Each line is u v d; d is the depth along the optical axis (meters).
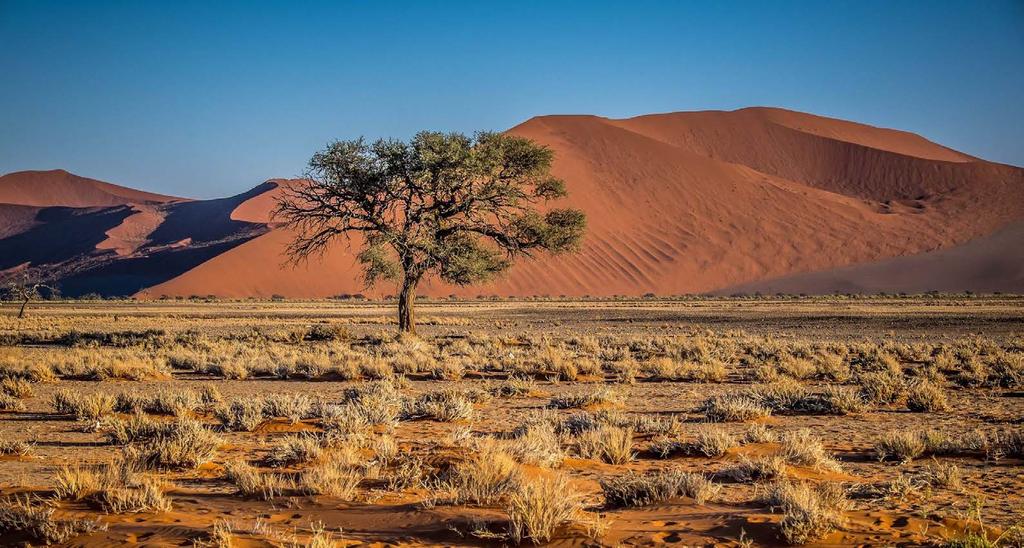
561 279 105.81
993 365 23.50
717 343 34.31
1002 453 9.88
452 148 33.84
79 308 87.88
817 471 8.83
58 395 16.30
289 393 18.91
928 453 10.32
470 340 36.88
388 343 33.84
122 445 11.65
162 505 6.82
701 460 10.02
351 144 34.28
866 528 5.77
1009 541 5.46
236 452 10.85
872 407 15.76
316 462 9.64
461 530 5.93
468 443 10.35
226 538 5.52
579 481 8.48
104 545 5.65
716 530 5.82
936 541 5.39
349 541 5.75
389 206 37.03
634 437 11.96
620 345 34.09
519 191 36.03
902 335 40.16
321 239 36.72
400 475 8.12
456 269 35.47
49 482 8.59
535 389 18.69
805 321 50.47
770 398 16.69
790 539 5.47
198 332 44.06
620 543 5.48
